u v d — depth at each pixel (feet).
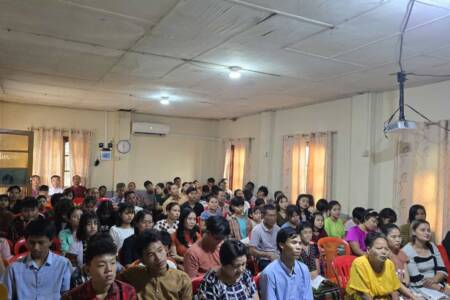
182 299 7.26
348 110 19.81
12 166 23.13
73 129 27.43
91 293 5.91
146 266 7.37
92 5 9.23
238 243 7.25
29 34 11.51
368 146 18.19
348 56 12.61
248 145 28.27
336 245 13.39
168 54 13.19
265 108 24.86
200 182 32.17
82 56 13.79
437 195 15.23
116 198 23.76
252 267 12.28
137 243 7.32
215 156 32.73
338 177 20.26
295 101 21.65
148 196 26.08
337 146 20.47
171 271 7.42
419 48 11.55
